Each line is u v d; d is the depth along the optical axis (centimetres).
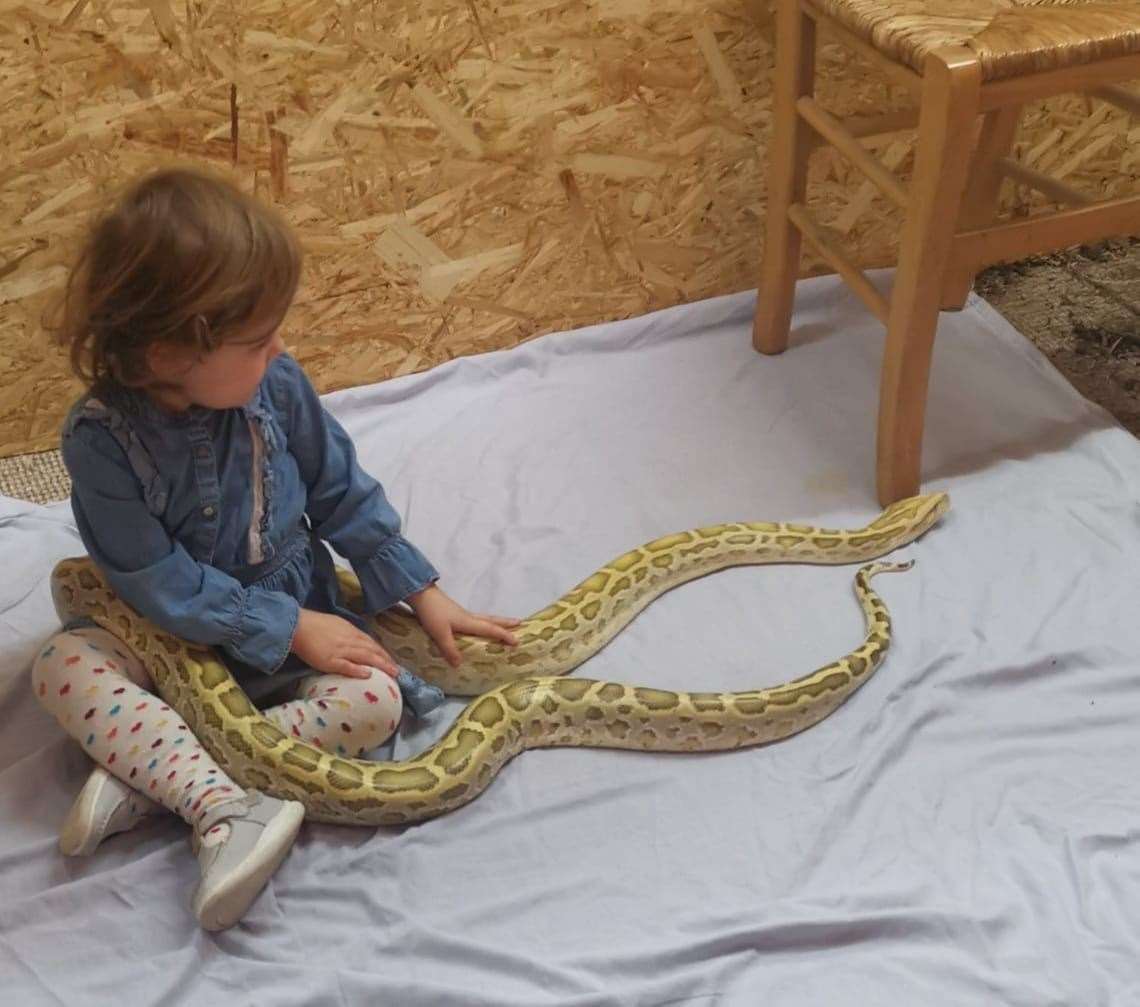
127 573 175
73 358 164
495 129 268
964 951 167
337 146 258
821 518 251
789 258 285
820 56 284
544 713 196
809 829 185
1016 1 226
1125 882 176
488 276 288
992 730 202
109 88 238
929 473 262
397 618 208
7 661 211
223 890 163
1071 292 327
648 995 160
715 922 170
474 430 276
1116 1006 159
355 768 180
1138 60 213
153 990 161
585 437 274
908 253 228
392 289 281
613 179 285
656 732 196
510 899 174
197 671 182
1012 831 185
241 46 241
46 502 262
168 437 172
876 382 291
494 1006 158
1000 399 282
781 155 271
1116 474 258
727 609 228
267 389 184
